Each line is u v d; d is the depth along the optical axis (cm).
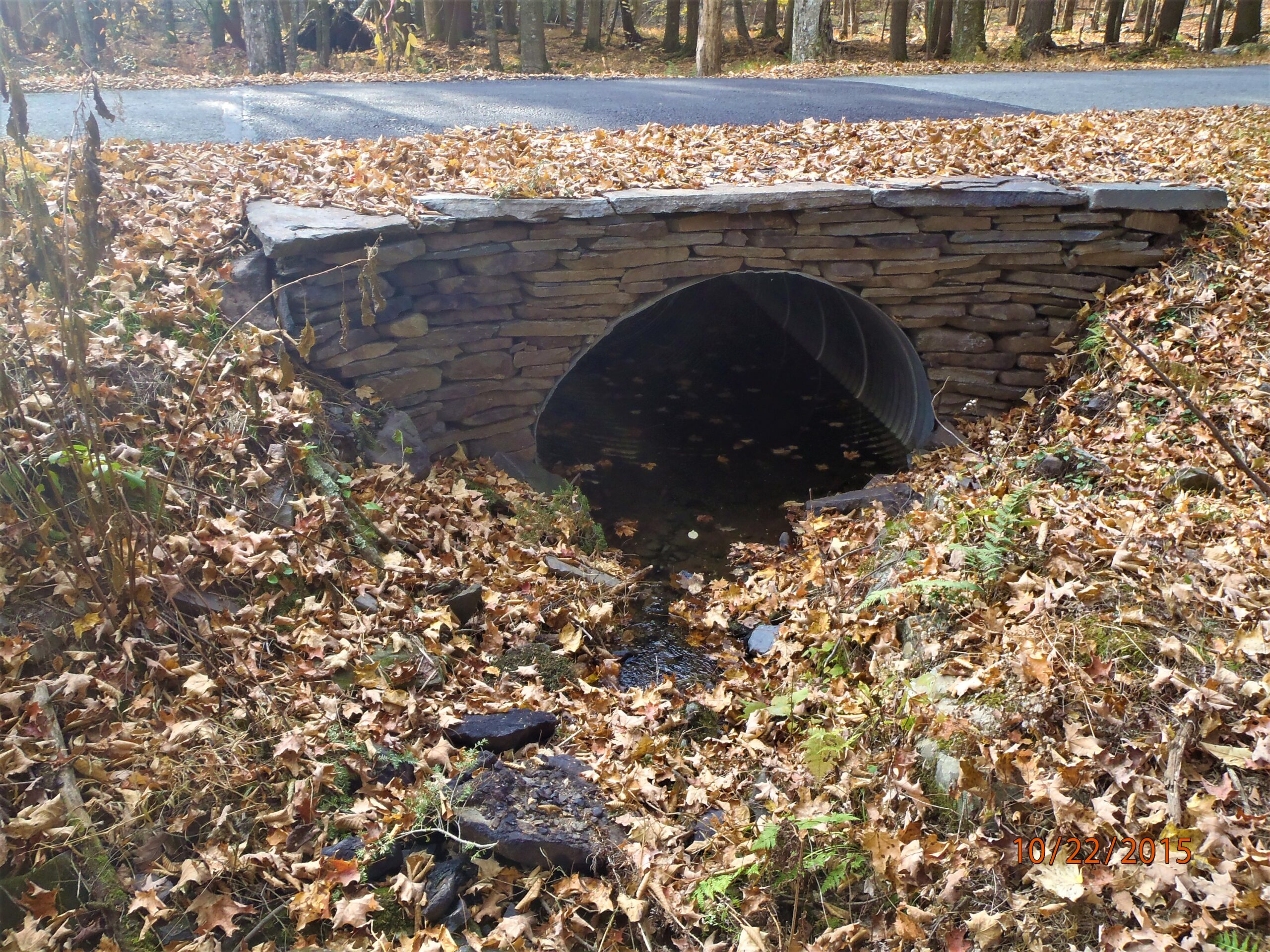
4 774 271
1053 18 2638
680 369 964
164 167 599
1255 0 2191
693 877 288
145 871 267
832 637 408
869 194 621
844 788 302
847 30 2806
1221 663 282
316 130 808
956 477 550
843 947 257
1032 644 303
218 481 409
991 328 689
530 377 620
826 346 976
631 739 362
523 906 277
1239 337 571
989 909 247
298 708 326
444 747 326
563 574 498
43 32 1290
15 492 344
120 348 428
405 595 409
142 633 331
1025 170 693
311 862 277
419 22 2302
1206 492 437
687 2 2416
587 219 580
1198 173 718
